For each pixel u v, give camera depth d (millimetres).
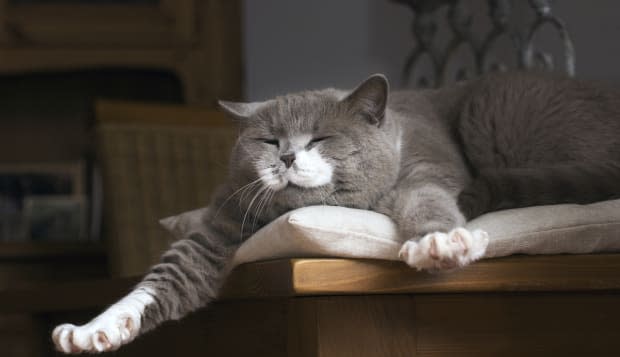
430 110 2154
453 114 2135
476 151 2051
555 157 1966
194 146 3119
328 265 1520
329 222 1533
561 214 1657
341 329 1538
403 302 1578
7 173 3805
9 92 3938
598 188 1773
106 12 3725
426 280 1562
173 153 3094
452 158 1956
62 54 3729
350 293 1541
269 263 1602
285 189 1776
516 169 1793
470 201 1706
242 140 1877
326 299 1533
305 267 1505
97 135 3053
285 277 1535
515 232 1607
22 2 3707
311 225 1518
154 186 3070
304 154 1757
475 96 2080
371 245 1545
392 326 1569
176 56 3750
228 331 1832
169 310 1761
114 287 2109
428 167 1859
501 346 1630
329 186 1774
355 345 1545
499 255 1606
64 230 3758
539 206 1702
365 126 1808
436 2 2859
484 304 1624
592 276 1646
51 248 3287
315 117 1806
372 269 1544
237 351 1799
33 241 3438
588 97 2004
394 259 1560
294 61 3861
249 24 3852
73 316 2469
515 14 3322
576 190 1756
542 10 2646
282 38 3863
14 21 3686
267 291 1616
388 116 1865
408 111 2107
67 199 3779
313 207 1595
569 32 3213
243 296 1730
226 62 3748
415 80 3738
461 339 1607
